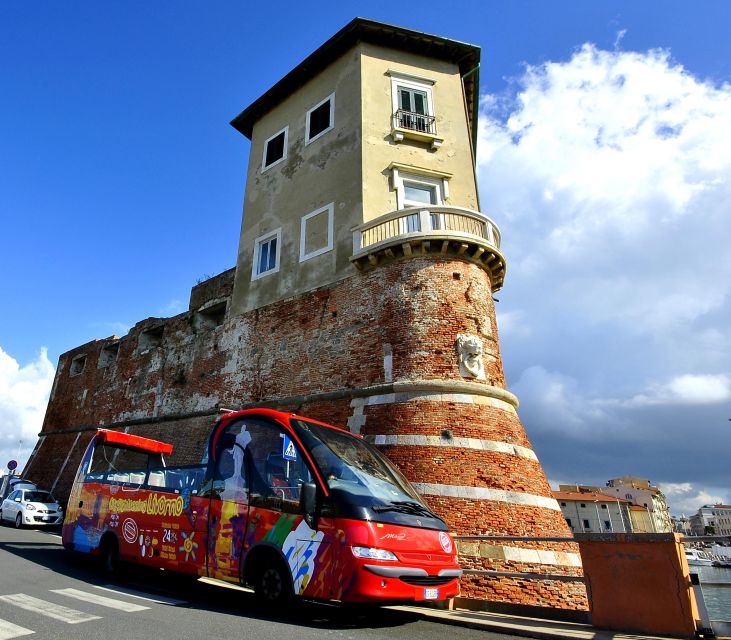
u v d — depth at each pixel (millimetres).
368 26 20391
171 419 23156
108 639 5758
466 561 12211
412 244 16297
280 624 6781
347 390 16156
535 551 12586
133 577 10758
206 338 23000
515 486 13602
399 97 20266
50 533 20188
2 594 8172
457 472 13375
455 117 20547
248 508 8258
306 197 20625
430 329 15484
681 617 6375
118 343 30578
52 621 6559
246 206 23359
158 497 10086
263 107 24391
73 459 29266
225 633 6113
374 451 9508
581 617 7539
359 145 19125
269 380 18969
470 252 16625
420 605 9172
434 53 21375
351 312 17297
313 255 19406
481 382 15141
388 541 7047
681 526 166625
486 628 7297
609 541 7160
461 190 19422
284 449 8242
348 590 6656
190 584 10500
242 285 22016
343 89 20797
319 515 7324
